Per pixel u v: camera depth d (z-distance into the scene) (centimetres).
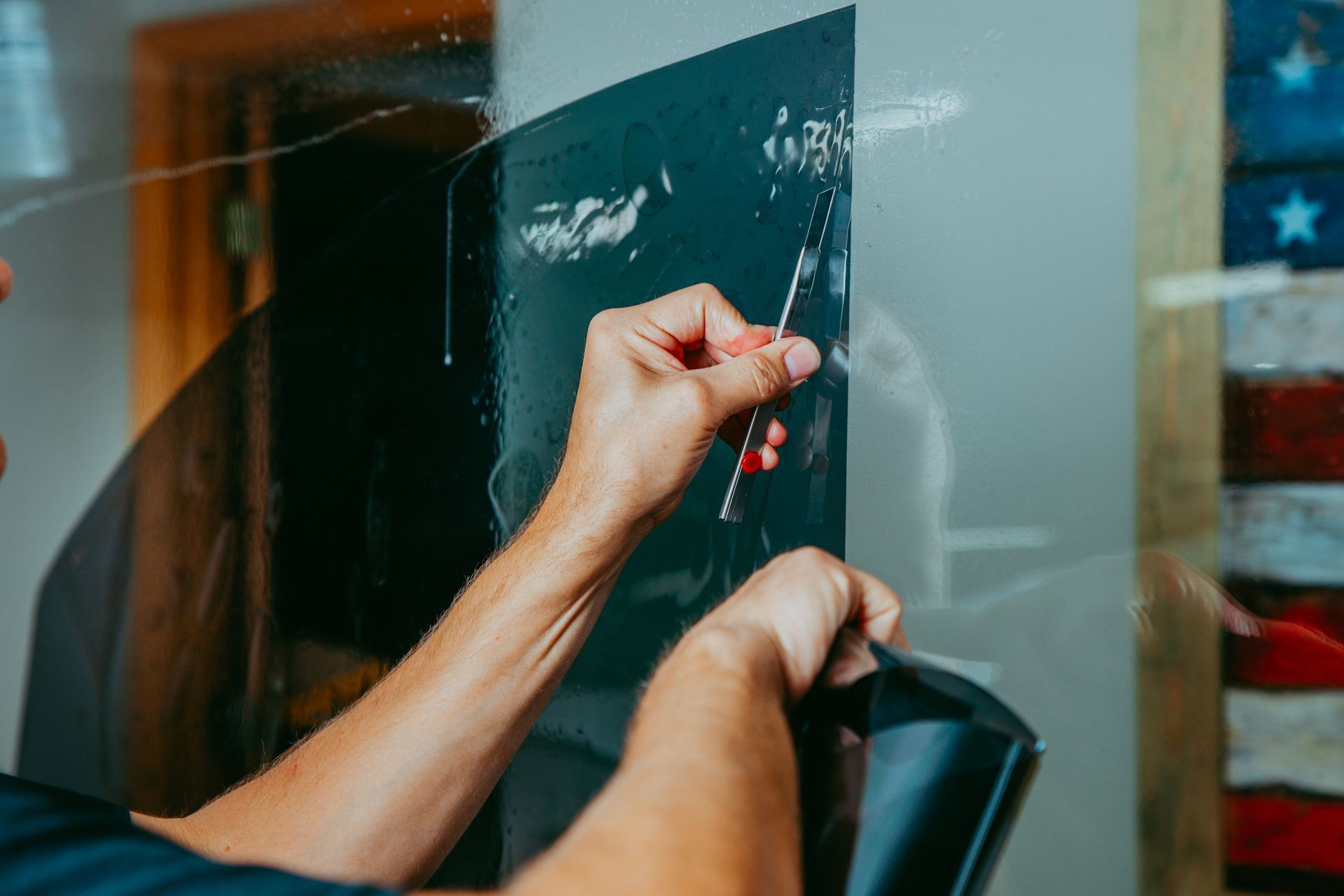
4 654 85
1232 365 44
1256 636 44
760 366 44
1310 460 42
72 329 81
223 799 41
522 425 65
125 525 81
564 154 63
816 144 53
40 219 82
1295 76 42
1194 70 43
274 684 76
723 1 56
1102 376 46
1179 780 46
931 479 50
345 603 72
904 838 17
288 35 71
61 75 78
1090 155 46
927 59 49
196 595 79
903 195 50
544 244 64
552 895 12
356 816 39
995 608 49
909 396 51
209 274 77
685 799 14
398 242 69
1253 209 43
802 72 53
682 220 58
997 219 48
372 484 71
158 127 78
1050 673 48
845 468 53
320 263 72
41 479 83
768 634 20
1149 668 46
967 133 48
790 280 54
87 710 83
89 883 20
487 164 66
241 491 77
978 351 49
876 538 52
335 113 71
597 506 42
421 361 69
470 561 67
